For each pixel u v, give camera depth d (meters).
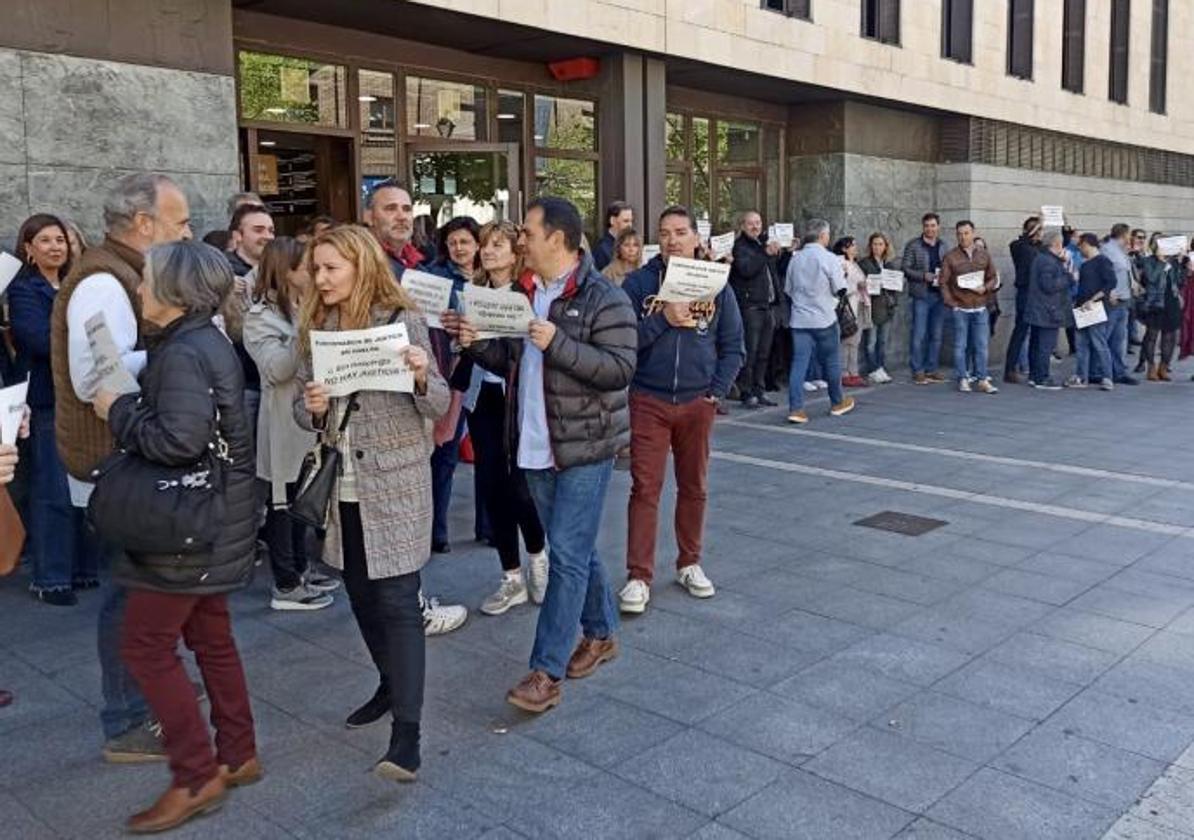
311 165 10.59
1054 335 13.80
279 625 5.23
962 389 13.32
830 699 4.36
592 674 4.60
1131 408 11.98
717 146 14.29
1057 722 4.15
